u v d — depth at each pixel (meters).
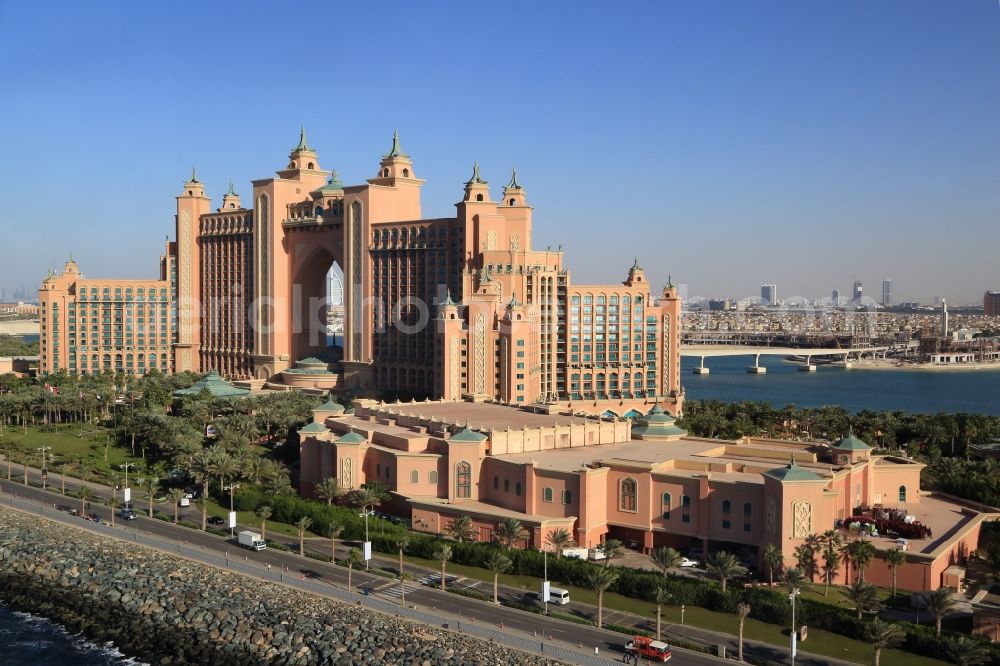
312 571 185.00
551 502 198.50
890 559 167.38
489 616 159.50
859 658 142.62
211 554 197.00
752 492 181.12
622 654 142.75
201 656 156.38
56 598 183.88
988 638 148.50
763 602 157.62
